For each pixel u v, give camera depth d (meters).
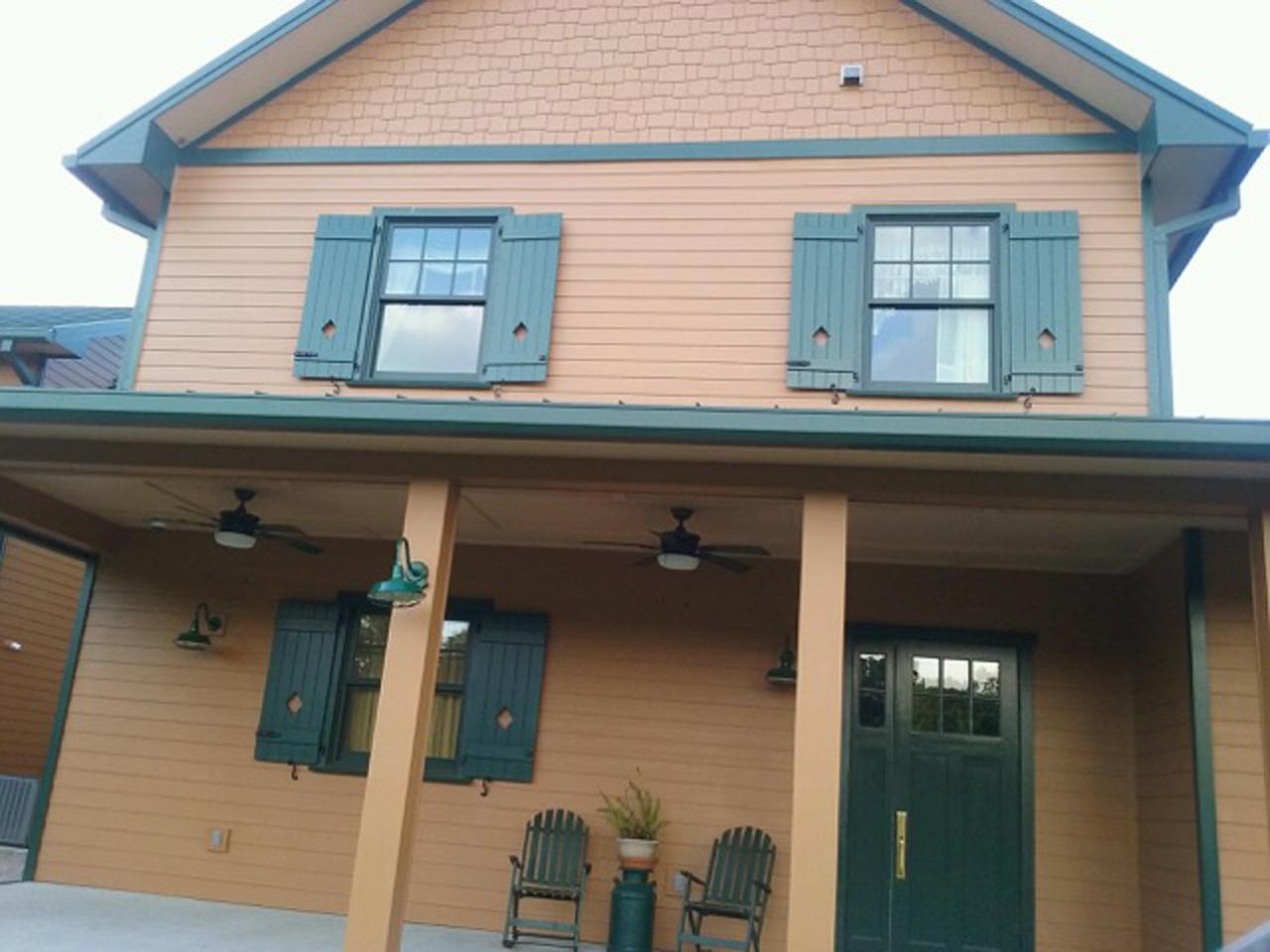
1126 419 5.40
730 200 7.82
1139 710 7.71
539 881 7.91
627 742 8.30
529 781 8.30
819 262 7.52
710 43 8.16
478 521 8.02
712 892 7.78
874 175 7.70
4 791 9.27
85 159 8.27
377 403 6.04
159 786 8.77
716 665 8.36
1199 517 6.14
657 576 8.59
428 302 8.05
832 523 6.00
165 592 9.16
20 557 11.88
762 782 8.11
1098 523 6.77
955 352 7.37
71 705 9.04
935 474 5.99
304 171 8.45
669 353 7.59
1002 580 8.25
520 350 7.71
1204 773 6.38
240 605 9.05
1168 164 7.21
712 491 6.20
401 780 5.92
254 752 8.71
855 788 8.05
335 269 8.12
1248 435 5.31
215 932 7.22
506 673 8.49
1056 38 7.30
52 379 11.84
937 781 7.98
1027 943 7.61
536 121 8.24
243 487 7.57
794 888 5.37
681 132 8.02
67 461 6.92
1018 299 7.26
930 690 8.16
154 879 8.59
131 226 8.53
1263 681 5.70
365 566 8.99
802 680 5.71
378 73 8.55
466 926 8.13
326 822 8.48
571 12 8.41
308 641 8.80
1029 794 7.86
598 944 7.91
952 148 7.65
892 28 7.95
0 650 11.57
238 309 8.23
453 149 8.28
